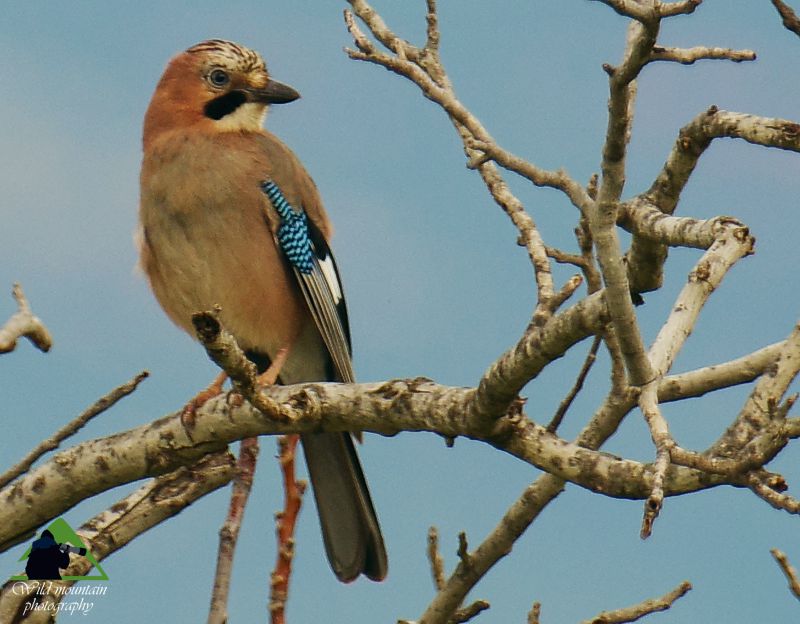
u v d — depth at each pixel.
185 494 8.20
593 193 7.84
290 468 7.19
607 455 6.25
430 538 8.35
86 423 7.59
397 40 8.74
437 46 8.75
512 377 6.27
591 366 7.96
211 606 6.70
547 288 7.36
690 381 8.07
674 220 8.00
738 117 8.20
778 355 6.46
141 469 7.63
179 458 7.57
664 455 5.11
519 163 6.74
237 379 6.38
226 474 8.27
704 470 5.06
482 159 6.86
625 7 5.35
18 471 7.53
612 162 5.64
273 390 7.21
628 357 5.71
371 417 6.98
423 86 7.90
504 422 6.46
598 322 5.91
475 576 8.21
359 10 8.86
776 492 4.85
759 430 6.34
